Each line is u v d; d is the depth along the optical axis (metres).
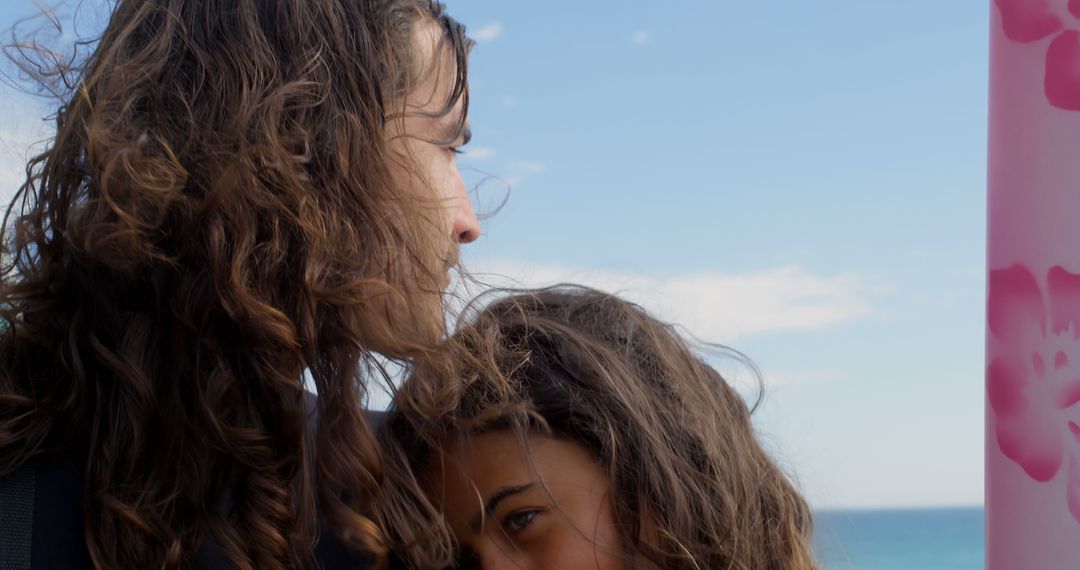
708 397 0.92
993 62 0.83
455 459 0.80
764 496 0.93
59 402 0.74
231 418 0.76
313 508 0.79
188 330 0.76
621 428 0.81
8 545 0.69
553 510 0.78
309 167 0.83
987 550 0.80
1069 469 0.77
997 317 0.81
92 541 0.71
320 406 0.80
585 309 0.96
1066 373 0.78
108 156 0.77
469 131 0.99
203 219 0.77
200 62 0.83
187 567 0.74
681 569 0.80
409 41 0.91
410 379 0.81
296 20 0.85
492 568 0.78
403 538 0.78
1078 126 0.79
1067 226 0.79
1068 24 0.80
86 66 0.90
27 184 0.82
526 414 0.78
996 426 0.80
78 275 0.77
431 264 0.90
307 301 0.79
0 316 0.76
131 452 0.73
